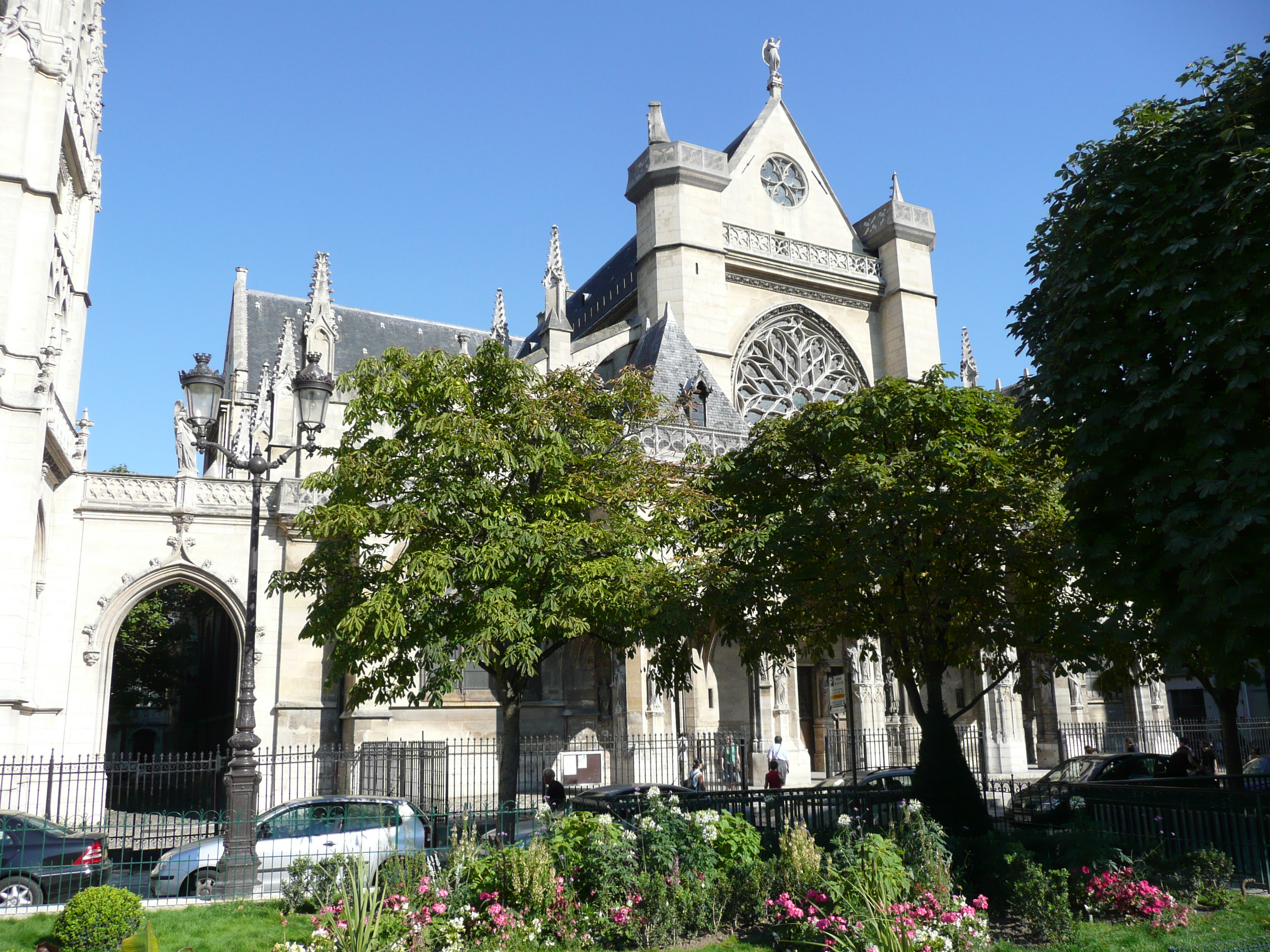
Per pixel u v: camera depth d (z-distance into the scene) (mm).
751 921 13039
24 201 30312
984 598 18203
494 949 11570
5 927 13609
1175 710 60219
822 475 20219
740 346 48500
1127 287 14430
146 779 32281
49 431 28969
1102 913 13180
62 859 16562
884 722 37906
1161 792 16297
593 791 21828
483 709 35219
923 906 11258
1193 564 12867
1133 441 14383
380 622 17719
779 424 20438
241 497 34469
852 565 17625
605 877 12602
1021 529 19047
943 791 17750
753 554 19391
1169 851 16016
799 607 19125
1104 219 15164
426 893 12297
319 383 20047
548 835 13938
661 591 18734
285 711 32844
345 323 54406
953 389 18984
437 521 19172
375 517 19016
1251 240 13016
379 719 32969
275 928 13328
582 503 20234
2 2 33375
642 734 32281
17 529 27438
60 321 34406
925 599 18609
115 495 33000
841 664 40938
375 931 10953
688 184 47281
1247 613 12516
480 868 12852
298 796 32031
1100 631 16531
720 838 13711
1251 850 14727
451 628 19016
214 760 24656
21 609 27281
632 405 22891
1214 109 14977
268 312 54500
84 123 36719
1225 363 13258
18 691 26891
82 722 31391
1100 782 18062
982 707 40719
